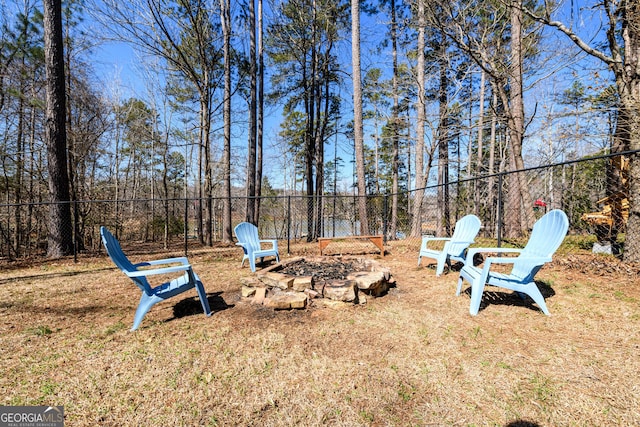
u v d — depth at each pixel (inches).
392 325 100.0
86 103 378.9
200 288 113.3
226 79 386.0
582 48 179.9
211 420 58.4
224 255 271.1
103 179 525.7
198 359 81.1
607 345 80.6
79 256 273.4
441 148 413.7
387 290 138.9
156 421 58.3
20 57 302.0
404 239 351.6
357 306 118.3
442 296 129.8
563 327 93.1
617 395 61.0
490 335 90.2
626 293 115.8
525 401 61.0
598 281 132.0
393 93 372.8
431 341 87.9
